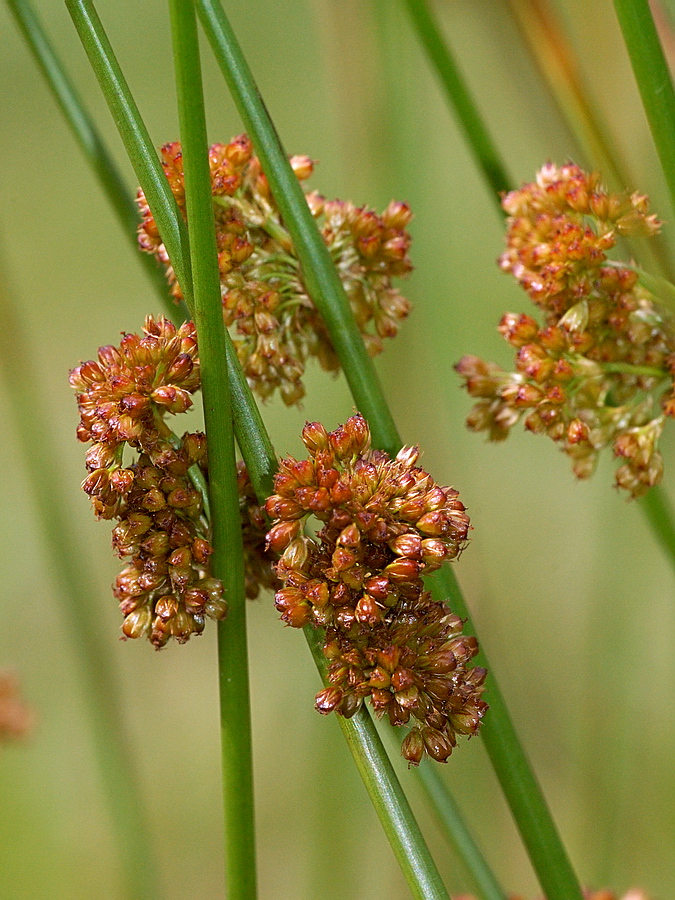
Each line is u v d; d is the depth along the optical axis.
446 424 0.43
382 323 0.31
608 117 0.35
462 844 0.33
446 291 0.46
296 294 0.30
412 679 0.28
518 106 0.36
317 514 0.28
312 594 0.28
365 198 0.37
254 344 0.30
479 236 0.56
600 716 0.41
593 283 0.31
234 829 0.29
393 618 0.28
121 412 0.28
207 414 0.28
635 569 0.41
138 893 0.42
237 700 0.28
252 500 0.29
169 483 0.28
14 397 0.42
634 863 0.43
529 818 0.29
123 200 0.31
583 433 0.31
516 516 0.55
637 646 0.41
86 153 0.31
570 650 0.50
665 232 0.32
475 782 0.46
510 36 0.35
